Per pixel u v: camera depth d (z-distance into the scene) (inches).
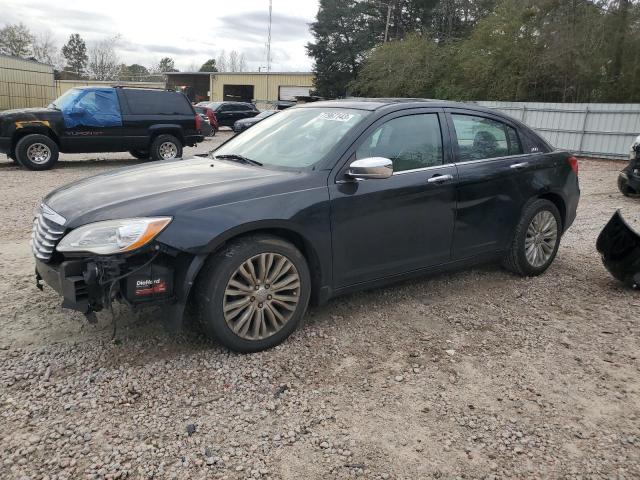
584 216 336.2
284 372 135.3
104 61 2640.3
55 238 135.3
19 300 173.5
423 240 172.1
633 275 195.5
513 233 199.8
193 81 2234.3
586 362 145.6
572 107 786.8
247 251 136.6
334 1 1831.9
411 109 173.8
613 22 877.8
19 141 484.7
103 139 514.6
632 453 109.5
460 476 101.9
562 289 199.6
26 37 2664.9
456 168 177.9
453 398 126.8
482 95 1111.0
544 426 117.3
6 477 96.8
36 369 132.0
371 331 159.8
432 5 1769.2
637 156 395.9
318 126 171.0
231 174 153.6
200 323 138.5
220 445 107.7
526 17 1018.1
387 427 115.3
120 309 165.8
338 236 152.3
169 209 130.4
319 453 106.7
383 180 160.1
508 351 150.4
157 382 128.2
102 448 105.4
